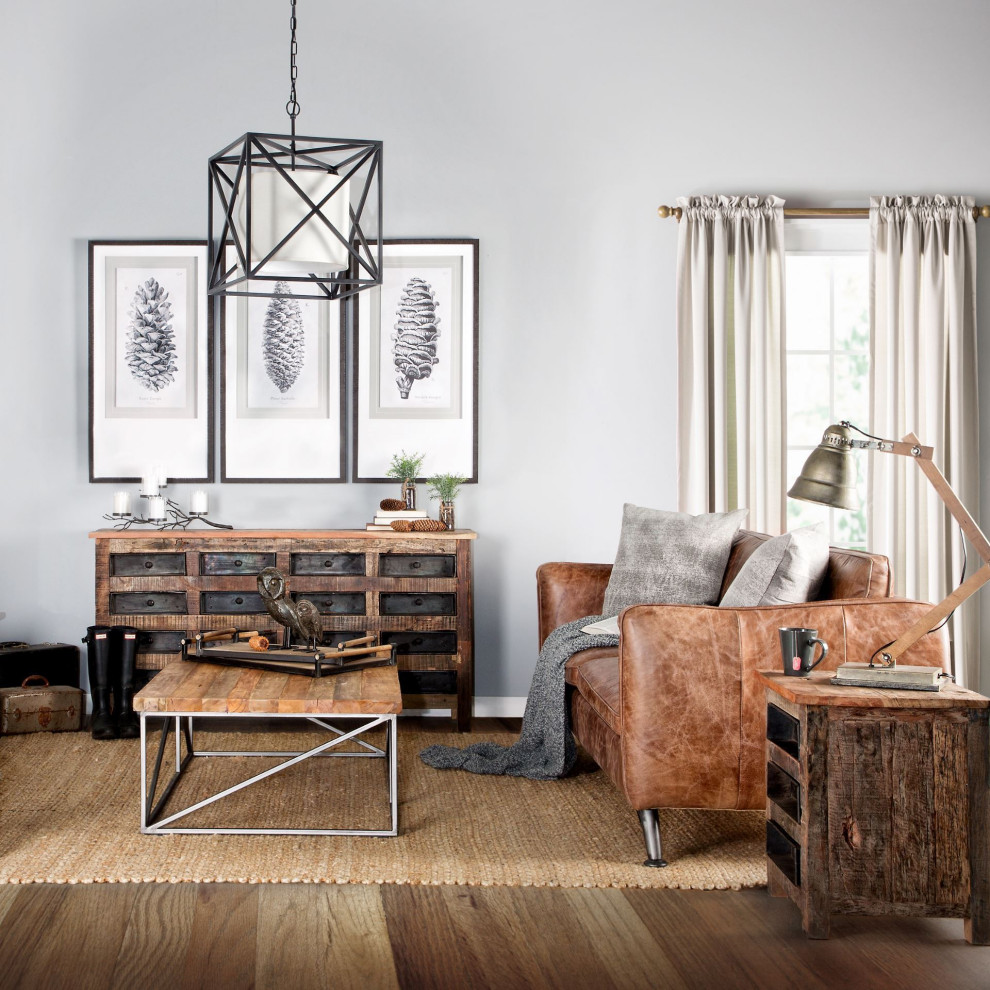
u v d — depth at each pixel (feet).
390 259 15.12
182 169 15.06
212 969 7.08
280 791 10.98
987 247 15.30
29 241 14.96
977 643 15.06
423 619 14.03
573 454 15.31
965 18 15.38
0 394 14.93
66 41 14.98
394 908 8.14
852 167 15.34
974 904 7.59
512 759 11.86
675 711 9.08
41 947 7.38
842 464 8.65
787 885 8.13
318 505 15.24
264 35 15.11
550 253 15.26
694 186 15.30
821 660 8.51
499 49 15.23
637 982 6.97
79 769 11.76
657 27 15.29
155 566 13.91
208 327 15.01
